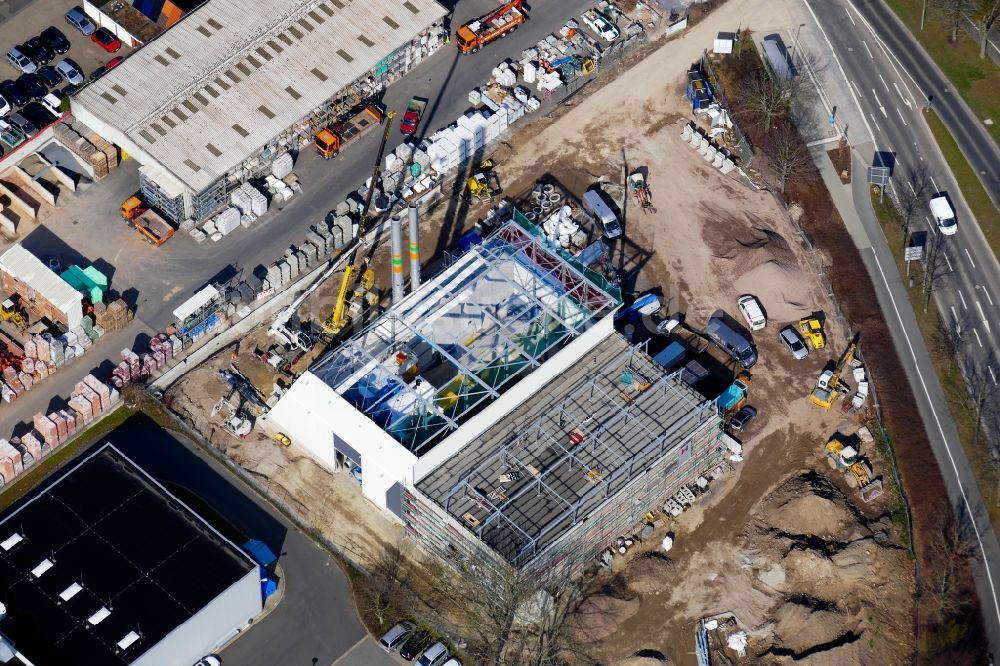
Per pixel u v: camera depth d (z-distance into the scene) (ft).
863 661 561.02
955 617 574.56
